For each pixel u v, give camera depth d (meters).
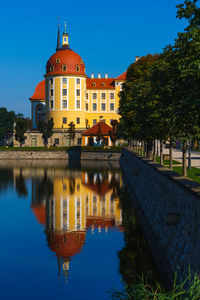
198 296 11.46
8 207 44.03
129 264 23.92
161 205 25.66
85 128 124.56
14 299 19.94
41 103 143.75
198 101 15.98
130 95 50.25
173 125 21.11
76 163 101.00
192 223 16.73
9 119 170.38
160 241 24.11
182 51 18.64
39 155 115.94
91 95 138.62
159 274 21.86
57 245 28.92
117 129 110.94
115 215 38.28
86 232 32.44
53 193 53.47
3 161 108.19
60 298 19.73
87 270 23.62
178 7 18.62
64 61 125.56
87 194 52.12
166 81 22.36
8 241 30.36
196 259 15.31
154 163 34.50
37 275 23.27
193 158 55.06
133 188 49.69
